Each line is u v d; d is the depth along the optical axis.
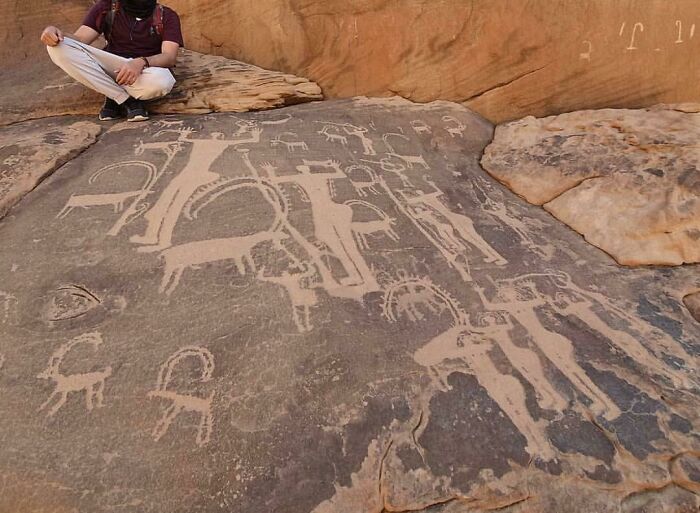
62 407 1.59
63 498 1.40
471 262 2.41
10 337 1.79
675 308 2.25
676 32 3.38
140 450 1.51
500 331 2.04
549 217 2.90
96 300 1.94
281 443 1.56
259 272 2.13
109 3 3.20
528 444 1.62
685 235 2.55
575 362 1.94
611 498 1.51
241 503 1.43
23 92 3.47
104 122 3.16
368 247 2.38
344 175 2.87
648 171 2.86
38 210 2.35
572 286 2.34
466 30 3.74
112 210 2.37
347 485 1.49
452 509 1.47
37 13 4.15
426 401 1.73
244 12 4.11
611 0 3.42
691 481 1.55
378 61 3.94
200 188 2.56
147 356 1.76
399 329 1.99
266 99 3.70
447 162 3.31
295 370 1.77
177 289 2.02
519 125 3.62
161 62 3.23
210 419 1.60
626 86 3.56
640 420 1.72
